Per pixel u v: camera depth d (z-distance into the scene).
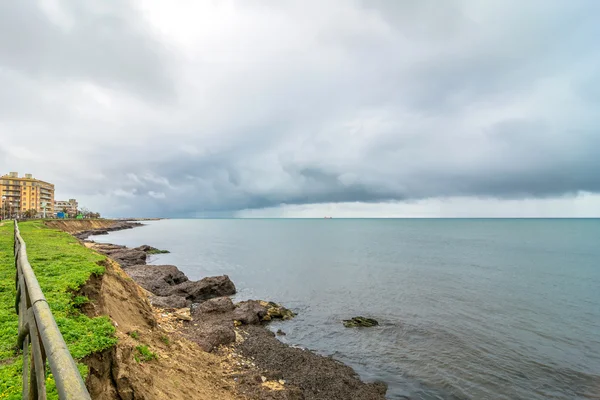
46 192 149.50
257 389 14.09
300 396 14.56
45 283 9.49
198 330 20.62
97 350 6.44
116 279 15.91
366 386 16.86
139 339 12.27
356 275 47.75
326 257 68.75
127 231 165.00
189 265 57.31
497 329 25.66
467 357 20.66
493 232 167.88
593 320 28.00
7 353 5.71
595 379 18.28
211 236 138.25
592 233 155.38
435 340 23.33
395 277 46.28
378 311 30.14
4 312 7.38
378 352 21.25
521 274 48.97
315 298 34.72
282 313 28.20
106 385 6.49
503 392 16.89
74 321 7.26
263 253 76.25
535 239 119.81
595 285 41.56
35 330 3.34
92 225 142.25
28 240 20.00
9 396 4.51
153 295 28.50
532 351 21.67
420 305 32.16
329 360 19.61
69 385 1.90
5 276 10.42
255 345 20.28
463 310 30.58
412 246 94.25
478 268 54.38
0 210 104.62
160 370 10.45
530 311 30.42
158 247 89.06
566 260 64.12
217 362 16.12
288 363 18.11
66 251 15.90
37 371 3.18
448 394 16.61
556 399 16.41
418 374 18.42
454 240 116.62
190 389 10.83
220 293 35.06
